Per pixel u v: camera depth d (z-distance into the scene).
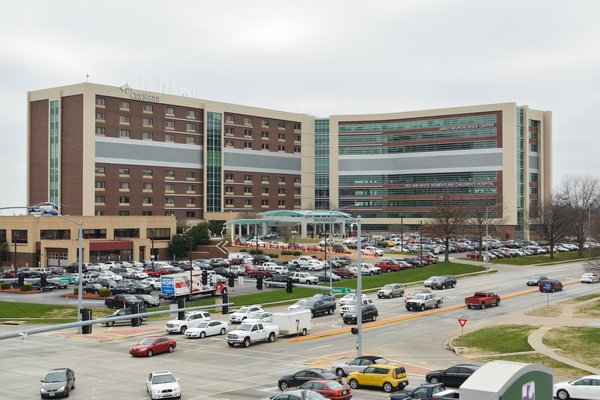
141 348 47.75
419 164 179.75
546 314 64.31
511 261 118.44
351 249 129.62
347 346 51.88
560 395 34.34
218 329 58.53
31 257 117.12
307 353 48.97
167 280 76.19
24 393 36.59
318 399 28.80
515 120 167.50
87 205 137.00
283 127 182.62
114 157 142.75
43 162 144.38
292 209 184.12
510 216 166.38
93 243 116.62
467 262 116.38
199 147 161.75
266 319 57.91
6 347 52.78
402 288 82.56
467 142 173.00
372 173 185.50
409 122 181.50
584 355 45.31
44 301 77.69
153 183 150.50
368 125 186.38
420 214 179.12
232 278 71.75
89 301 78.56
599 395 33.25
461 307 71.88
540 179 176.25
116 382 39.16
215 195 164.12
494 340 52.38
